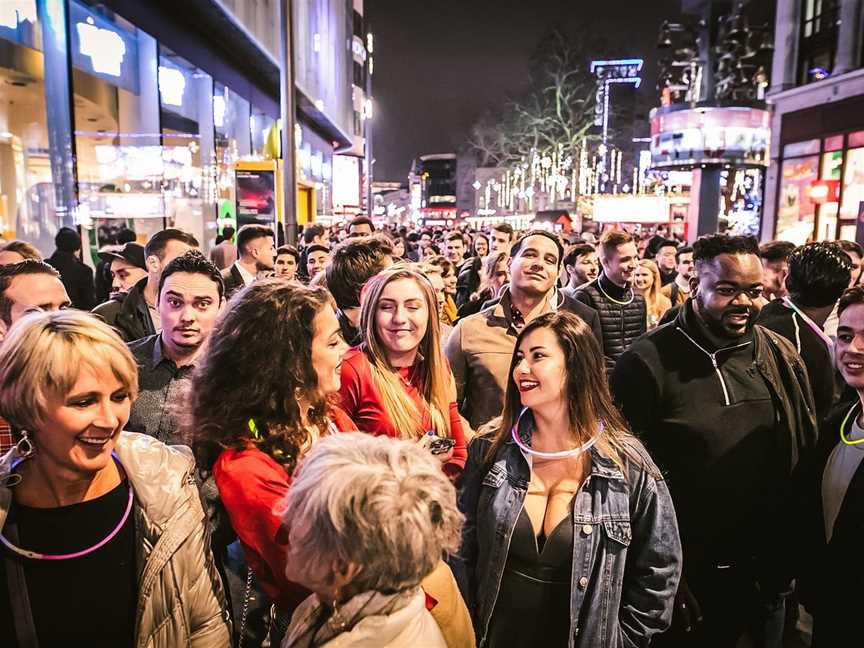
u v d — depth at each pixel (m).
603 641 1.78
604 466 1.85
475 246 10.24
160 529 1.42
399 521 0.98
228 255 6.53
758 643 2.56
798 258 3.20
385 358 2.42
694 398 2.42
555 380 1.85
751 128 15.77
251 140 20.19
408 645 1.04
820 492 2.14
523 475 1.92
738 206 28.95
